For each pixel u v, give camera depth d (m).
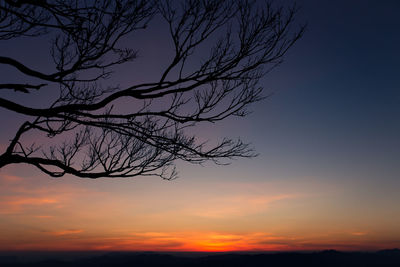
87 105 3.52
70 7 3.08
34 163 4.06
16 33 3.15
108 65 3.62
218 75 3.68
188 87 3.65
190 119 3.83
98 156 4.43
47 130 4.04
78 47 3.29
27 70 3.27
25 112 3.38
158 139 3.93
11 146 3.92
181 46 3.51
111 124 3.71
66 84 3.52
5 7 2.94
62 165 4.13
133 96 3.62
